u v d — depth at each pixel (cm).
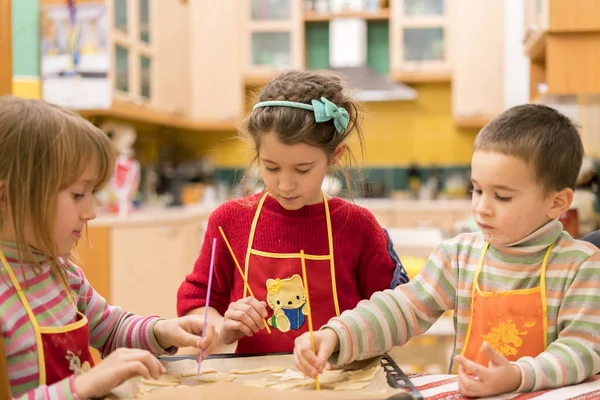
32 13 310
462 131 468
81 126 87
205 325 95
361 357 93
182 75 430
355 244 118
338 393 79
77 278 101
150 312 325
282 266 115
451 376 92
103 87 317
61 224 85
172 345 100
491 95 425
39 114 85
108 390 81
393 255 122
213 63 446
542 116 95
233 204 122
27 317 85
